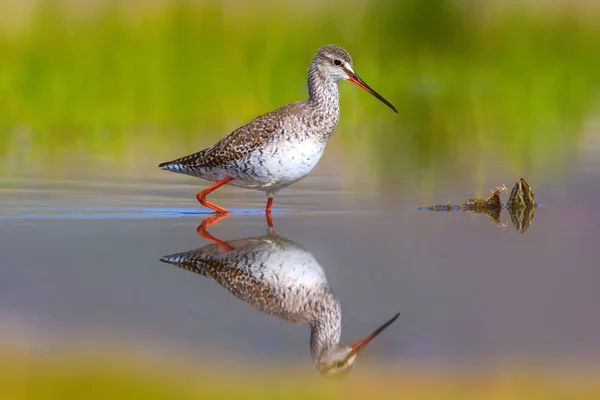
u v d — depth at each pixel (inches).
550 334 350.0
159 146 801.6
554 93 1069.1
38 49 1037.8
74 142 826.8
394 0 1210.0
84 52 1043.9
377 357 331.0
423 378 313.9
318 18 1233.4
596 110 996.6
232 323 365.4
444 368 321.1
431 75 1146.0
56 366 318.0
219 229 508.4
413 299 390.3
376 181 655.8
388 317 370.3
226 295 396.5
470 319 366.9
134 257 448.8
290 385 308.3
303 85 1030.4
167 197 598.9
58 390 297.4
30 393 294.8
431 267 434.6
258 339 350.0
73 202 575.5
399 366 323.6
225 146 538.0
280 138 525.0
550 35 1249.4
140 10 1184.2
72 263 436.8
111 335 348.5
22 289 397.7
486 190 617.9
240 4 1320.1
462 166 710.5
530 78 1123.3
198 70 1036.5
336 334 355.3
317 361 329.4
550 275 420.8
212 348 338.6
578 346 339.0
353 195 606.2
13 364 319.3
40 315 366.9
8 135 860.0
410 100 1042.1
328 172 696.4
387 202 583.2
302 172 539.8
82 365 319.0
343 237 490.0
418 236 491.8
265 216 544.7
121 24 1110.4
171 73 1021.2
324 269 431.5
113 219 532.4
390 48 1187.9
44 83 975.6
